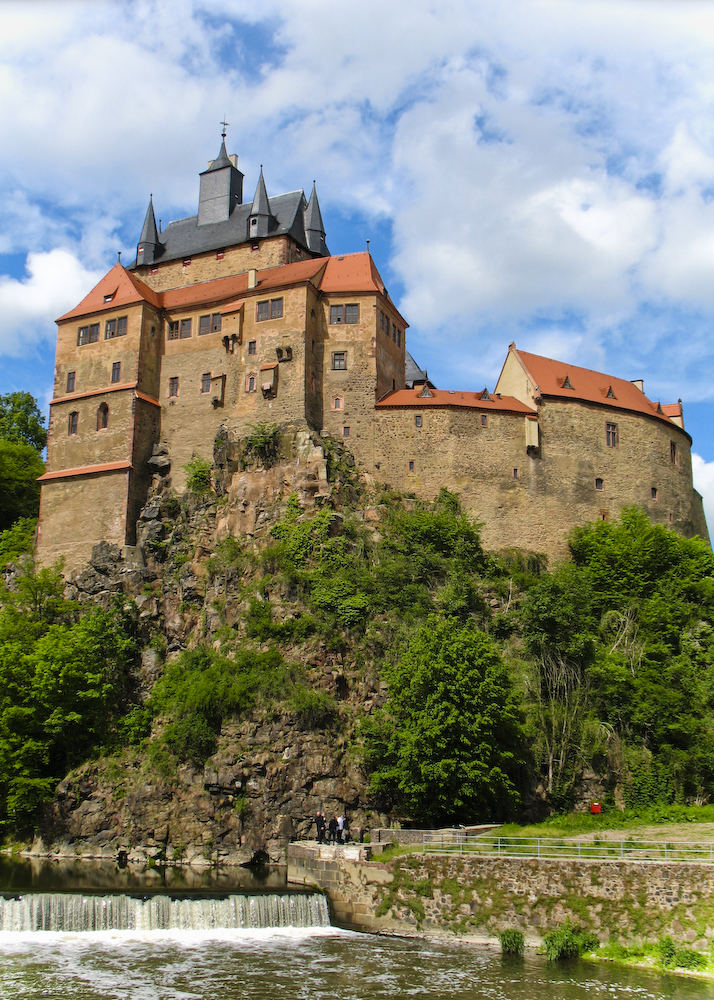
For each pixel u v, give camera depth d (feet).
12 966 115.24
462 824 167.02
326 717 186.50
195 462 253.44
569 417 268.82
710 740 198.29
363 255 274.98
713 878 119.85
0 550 273.75
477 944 128.06
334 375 259.19
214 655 207.41
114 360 265.54
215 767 181.88
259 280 269.85
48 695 198.08
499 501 253.65
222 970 115.44
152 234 306.76
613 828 166.09
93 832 185.88
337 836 166.50
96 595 232.53
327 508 226.17
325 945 127.34
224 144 315.58
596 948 122.11
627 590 242.37
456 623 188.14
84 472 254.27
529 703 189.98
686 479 291.99
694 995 107.24
